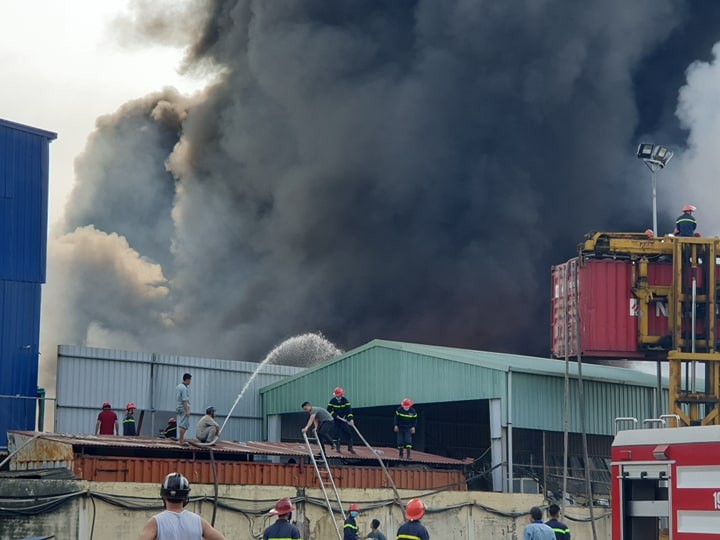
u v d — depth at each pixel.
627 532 13.82
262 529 26.39
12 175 32.66
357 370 37.28
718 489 12.69
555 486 34.94
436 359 34.81
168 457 27.30
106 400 36.91
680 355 31.20
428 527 29.28
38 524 22.98
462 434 42.09
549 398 34.00
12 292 32.25
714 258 31.72
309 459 29.45
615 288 32.38
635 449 13.75
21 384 32.12
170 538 6.76
